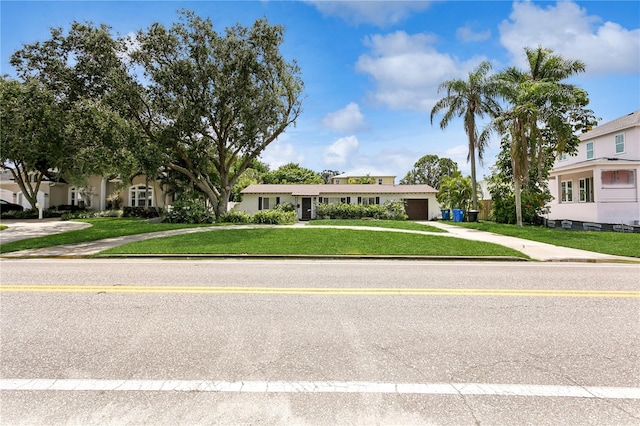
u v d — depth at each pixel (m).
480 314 4.97
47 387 3.02
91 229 17.48
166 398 2.87
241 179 43.31
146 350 3.75
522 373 3.30
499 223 22.23
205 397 2.88
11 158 22.28
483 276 7.79
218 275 7.77
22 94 15.18
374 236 14.27
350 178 52.53
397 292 6.23
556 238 14.71
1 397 2.87
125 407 2.75
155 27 18.42
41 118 15.20
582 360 3.56
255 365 3.43
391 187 33.78
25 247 11.89
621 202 20.67
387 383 3.11
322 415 2.66
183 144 22.47
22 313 4.91
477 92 22.48
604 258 10.32
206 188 23.33
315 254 10.72
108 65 17.03
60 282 6.95
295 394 2.93
